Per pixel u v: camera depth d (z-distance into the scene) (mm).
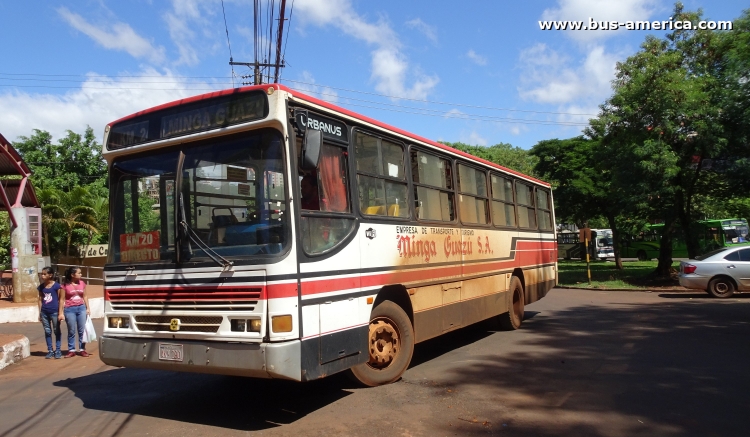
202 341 5418
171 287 5625
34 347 10836
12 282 16172
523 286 12133
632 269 30141
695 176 21344
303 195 5656
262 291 5168
